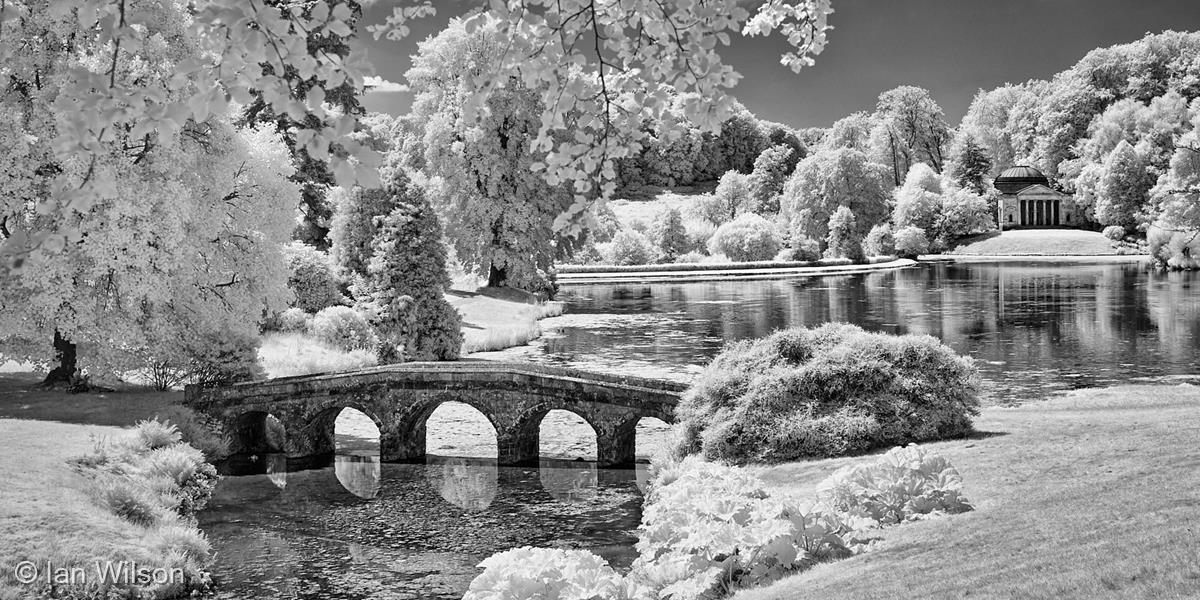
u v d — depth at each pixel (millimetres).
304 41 4949
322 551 18672
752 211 160750
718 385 22109
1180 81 132625
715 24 7008
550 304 64188
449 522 20500
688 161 193750
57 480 19375
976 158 154000
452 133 63938
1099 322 49375
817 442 20266
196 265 29562
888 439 20312
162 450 23312
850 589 10336
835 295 75000
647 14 6934
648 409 24812
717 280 98938
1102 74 142625
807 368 21328
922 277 94625
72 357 30406
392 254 42750
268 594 16328
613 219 119688
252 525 20484
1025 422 20812
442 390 26594
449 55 64500
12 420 24844
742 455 20766
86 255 25234
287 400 27484
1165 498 11648
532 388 25891
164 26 24875
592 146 7297
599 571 12078
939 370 21078
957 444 19031
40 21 23578
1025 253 128625
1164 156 120438
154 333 28266
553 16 6816
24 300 26297
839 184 133625
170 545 17547
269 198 32000
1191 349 38875
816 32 8094
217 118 28453
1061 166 139250
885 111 183375
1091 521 11250
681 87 7234
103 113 4848
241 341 30547
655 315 61844
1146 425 18078
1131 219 124062
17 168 24750
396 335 42125
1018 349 40750
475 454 27344
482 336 47312
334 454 27781
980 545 11336
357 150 5062
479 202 61875
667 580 12539
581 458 26531
